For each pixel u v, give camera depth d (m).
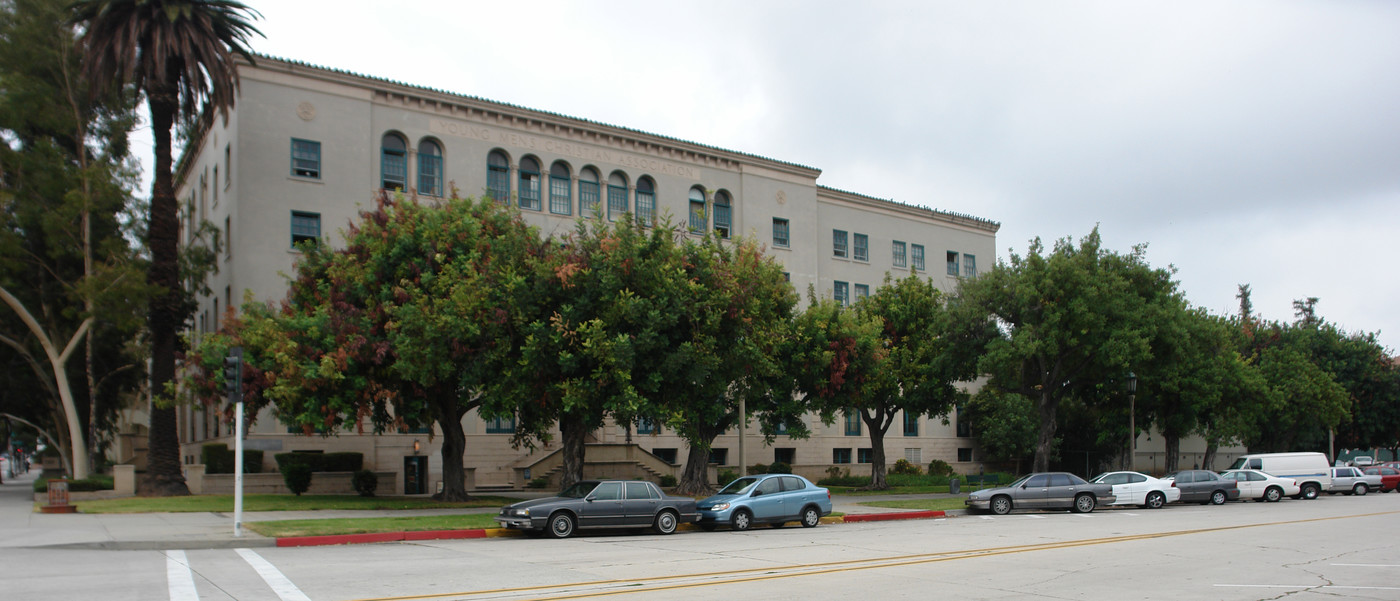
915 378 38.69
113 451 57.06
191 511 24.47
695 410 26.92
